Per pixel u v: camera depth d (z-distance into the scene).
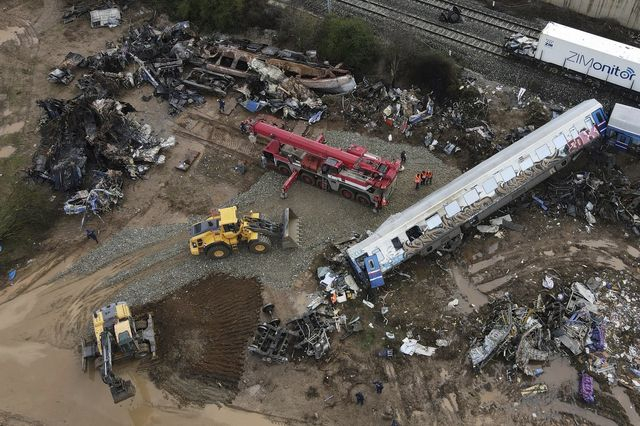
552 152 28.14
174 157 32.22
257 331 24.11
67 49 39.41
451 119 33.00
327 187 29.84
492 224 28.14
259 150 32.41
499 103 33.53
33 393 23.23
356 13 40.19
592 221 28.06
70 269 27.17
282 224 27.78
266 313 25.05
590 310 24.55
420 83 34.84
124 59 37.41
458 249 27.27
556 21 38.88
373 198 28.27
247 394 22.77
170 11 41.50
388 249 25.36
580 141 28.97
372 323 24.66
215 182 30.88
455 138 31.95
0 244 28.09
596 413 21.80
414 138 32.44
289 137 29.09
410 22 39.31
